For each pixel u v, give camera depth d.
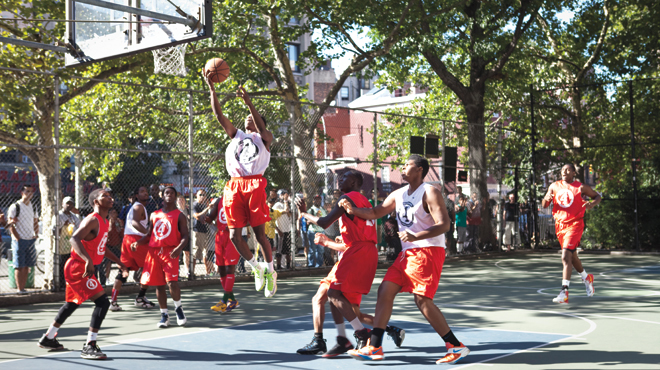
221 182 17.22
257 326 7.75
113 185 14.19
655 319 7.91
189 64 17.83
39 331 7.69
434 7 18.11
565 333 6.95
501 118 24.97
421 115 28.44
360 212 5.62
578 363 5.38
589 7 23.19
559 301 9.46
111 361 5.79
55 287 11.08
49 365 5.64
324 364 5.54
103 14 8.46
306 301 10.24
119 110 16.50
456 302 9.70
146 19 8.16
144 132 16.91
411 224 5.47
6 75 11.89
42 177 12.61
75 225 11.29
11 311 9.62
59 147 11.05
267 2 17.80
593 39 23.41
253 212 6.72
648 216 20.55
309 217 5.88
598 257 18.97
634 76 22.86
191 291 11.98
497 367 5.25
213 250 14.07
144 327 7.80
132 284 11.96
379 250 18.20
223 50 17.88
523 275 14.01
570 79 23.95
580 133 22.64
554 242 22.33
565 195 9.54
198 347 6.41
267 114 19.41
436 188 5.36
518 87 21.77
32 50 12.32
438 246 5.42
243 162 6.74
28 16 12.13
